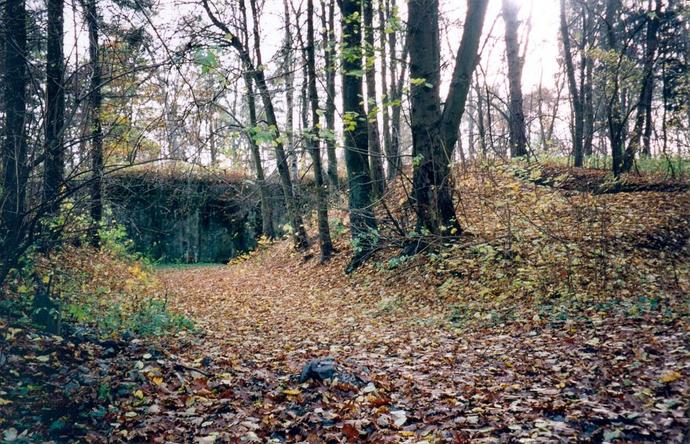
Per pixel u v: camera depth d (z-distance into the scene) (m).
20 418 4.33
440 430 4.30
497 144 18.86
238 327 9.23
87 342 6.27
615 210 12.82
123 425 4.50
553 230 11.38
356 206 13.59
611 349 5.93
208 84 5.65
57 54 5.03
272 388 5.55
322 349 7.39
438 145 11.66
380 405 4.95
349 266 13.94
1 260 5.01
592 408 4.43
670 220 11.93
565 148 23.20
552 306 8.15
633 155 17.67
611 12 21.64
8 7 5.12
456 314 8.78
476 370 5.91
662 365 5.18
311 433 4.40
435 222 11.55
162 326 8.10
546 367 5.69
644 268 9.50
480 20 11.31
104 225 6.13
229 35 5.39
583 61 22.72
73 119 4.95
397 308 10.00
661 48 19.83
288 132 7.08
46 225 5.45
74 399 4.71
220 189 18.39
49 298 6.39
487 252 10.53
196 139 5.40
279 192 17.84
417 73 11.55
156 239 22.05
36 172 5.00
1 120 4.96
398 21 10.53
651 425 4.00
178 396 5.21
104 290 8.91
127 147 5.33
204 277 18.02
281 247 21.25
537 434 4.00
